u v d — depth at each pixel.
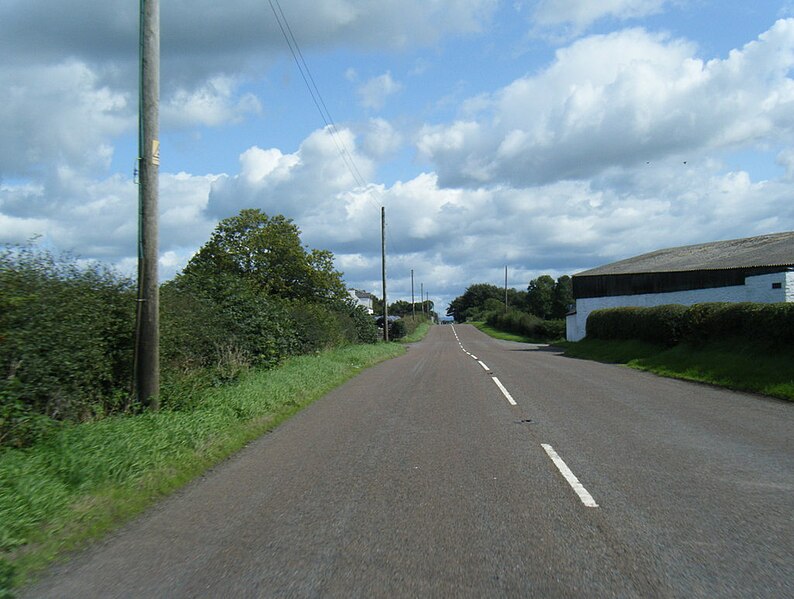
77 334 9.46
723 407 12.91
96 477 7.07
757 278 31.92
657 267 42.00
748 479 7.35
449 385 17.92
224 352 15.95
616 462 8.22
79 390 9.73
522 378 19.52
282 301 25.58
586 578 4.65
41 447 7.77
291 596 4.44
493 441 9.68
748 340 18.84
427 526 5.83
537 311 117.38
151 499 6.91
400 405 13.92
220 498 6.92
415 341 70.31
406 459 8.58
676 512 6.17
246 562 5.07
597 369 22.80
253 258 41.59
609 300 45.00
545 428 10.70
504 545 5.32
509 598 4.35
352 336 40.41
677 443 9.37
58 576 4.90
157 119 10.32
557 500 6.57
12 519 5.61
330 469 8.11
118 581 4.78
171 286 14.32
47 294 9.09
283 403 13.75
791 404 13.23
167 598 4.46
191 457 8.48
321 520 6.07
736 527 5.73
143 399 10.27
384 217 51.34
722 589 4.45
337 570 4.86
